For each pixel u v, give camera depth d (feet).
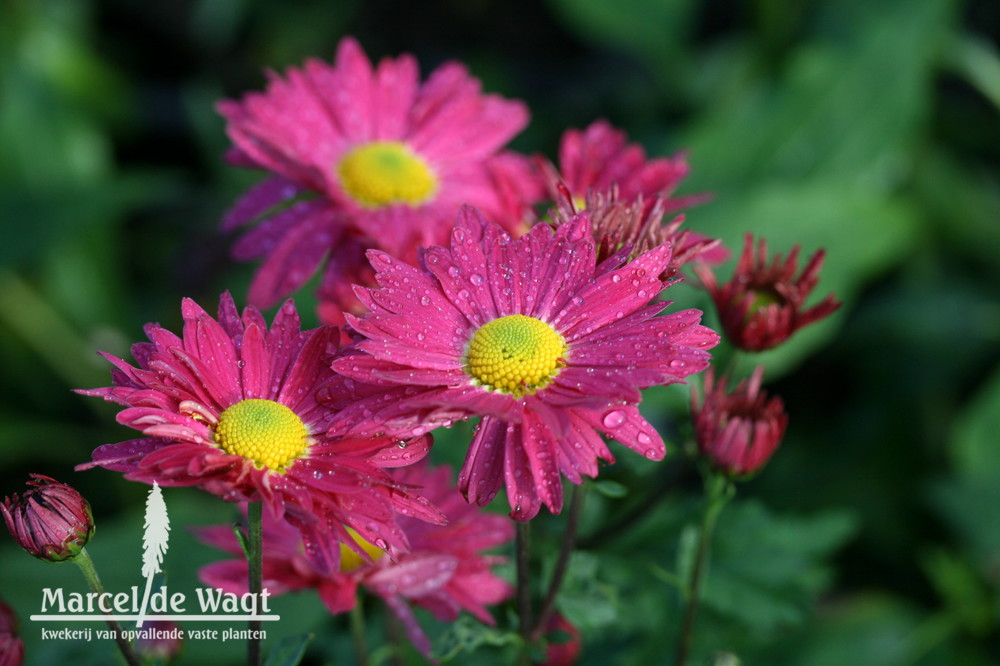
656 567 2.01
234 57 3.97
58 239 3.00
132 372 1.76
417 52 4.08
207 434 1.77
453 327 1.81
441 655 1.91
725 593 2.09
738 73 3.40
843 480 2.84
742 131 3.10
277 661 1.83
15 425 2.97
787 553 2.10
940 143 3.49
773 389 3.09
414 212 2.12
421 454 1.78
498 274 1.82
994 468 2.64
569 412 1.77
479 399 1.77
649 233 1.84
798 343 2.59
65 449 2.99
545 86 3.84
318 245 2.06
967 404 2.99
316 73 2.17
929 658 2.45
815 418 3.01
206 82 3.88
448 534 1.96
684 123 3.50
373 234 2.03
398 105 2.19
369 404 1.77
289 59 3.94
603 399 1.73
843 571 2.76
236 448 1.76
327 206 2.09
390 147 2.15
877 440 2.90
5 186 3.05
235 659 2.24
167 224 3.53
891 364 3.01
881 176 3.10
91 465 1.74
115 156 3.71
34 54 3.26
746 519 2.13
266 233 2.08
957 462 2.72
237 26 3.96
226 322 1.82
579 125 3.62
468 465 1.77
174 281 3.33
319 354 1.80
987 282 3.10
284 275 2.05
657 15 3.46
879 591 2.64
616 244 1.84
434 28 4.14
